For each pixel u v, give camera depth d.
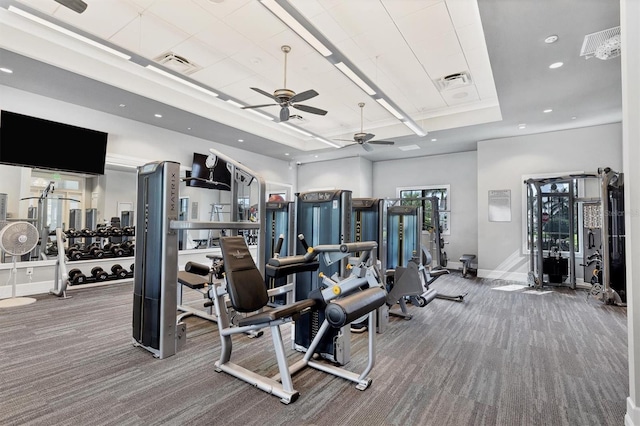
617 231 4.94
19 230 4.51
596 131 6.20
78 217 6.48
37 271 5.20
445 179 8.80
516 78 4.23
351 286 2.36
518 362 2.79
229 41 4.18
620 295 4.91
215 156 3.39
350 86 5.52
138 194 3.12
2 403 2.08
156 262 2.84
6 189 5.31
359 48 4.23
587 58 3.73
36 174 5.83
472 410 2.07
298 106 4.40
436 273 4.96
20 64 4.15
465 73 4.94
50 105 5.23
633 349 1.84
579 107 5.24
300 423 1.92
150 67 3.98
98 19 3.75
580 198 5.86
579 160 6.33
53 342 3.12
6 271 4.91
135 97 5.24
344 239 3.17
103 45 3.49
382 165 9.84
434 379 2.47
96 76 4.60
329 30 3.83
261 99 6.11
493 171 7.18
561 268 6.21
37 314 4.02
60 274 5.02
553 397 2.23
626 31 1.90
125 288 5.50
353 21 3.68
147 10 3.58
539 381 2.46
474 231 8.36
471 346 3.15
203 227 2.76
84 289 5.40
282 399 2.14
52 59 4.15
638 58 1.86
